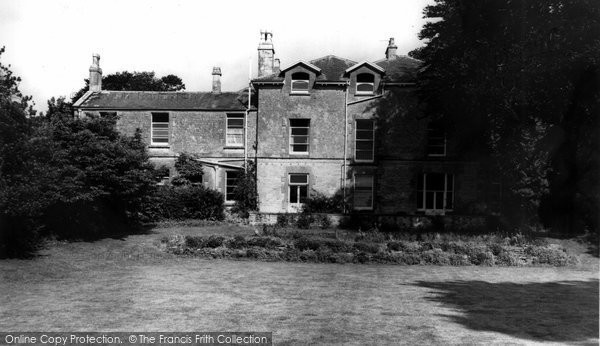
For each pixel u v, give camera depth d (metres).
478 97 20.86
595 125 21.80
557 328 8.05
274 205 29.62
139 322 8.12
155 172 22.00
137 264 15.00
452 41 23.02
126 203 20.64
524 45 19.66
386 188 29.30
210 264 15.29
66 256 15.21
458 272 14.65
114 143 19.17
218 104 31.00
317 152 29.64
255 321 8.26
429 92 25.80
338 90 29.80
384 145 29.38
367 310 9.21
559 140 22.67
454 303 10.00
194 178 30.83
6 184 13.31
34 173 14.21
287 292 10.88
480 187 28.91
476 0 20.73
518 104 21.14
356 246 16.50
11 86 14.23
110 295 10.33
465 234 20.41
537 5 19.83
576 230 22.28
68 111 20.22
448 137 26.64
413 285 12.16
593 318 8.77
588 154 22.41
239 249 16.66
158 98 31.94
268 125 29.83
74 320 8.23
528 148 23.83
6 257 14.12
